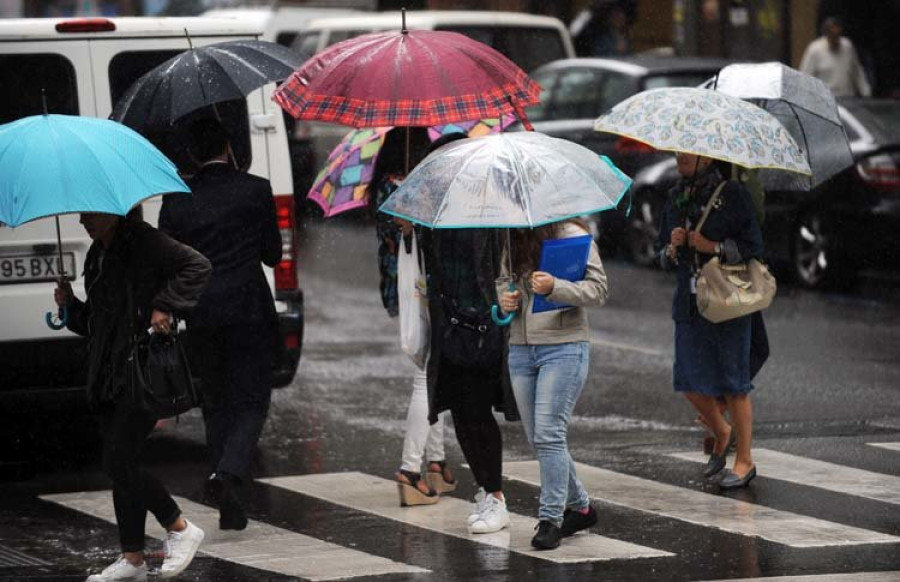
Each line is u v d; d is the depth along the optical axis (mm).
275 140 24422
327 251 48562
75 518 20453
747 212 20906
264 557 18312
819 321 34969
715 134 19594
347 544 18859
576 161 17406
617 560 17906
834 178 37875
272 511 20609
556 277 17750
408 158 20516
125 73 23453
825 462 22906
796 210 38875
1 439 25484
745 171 21625
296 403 27969
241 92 19594
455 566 17750
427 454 21469
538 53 49938
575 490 18672
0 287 22625
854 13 56781
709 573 17281
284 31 56188
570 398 18156
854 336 33125
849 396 27531
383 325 36125
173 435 26031
